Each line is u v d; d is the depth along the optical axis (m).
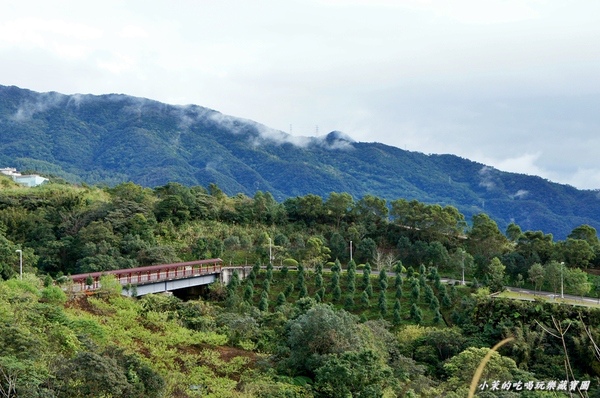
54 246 106.75
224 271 109.00
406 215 136.25
